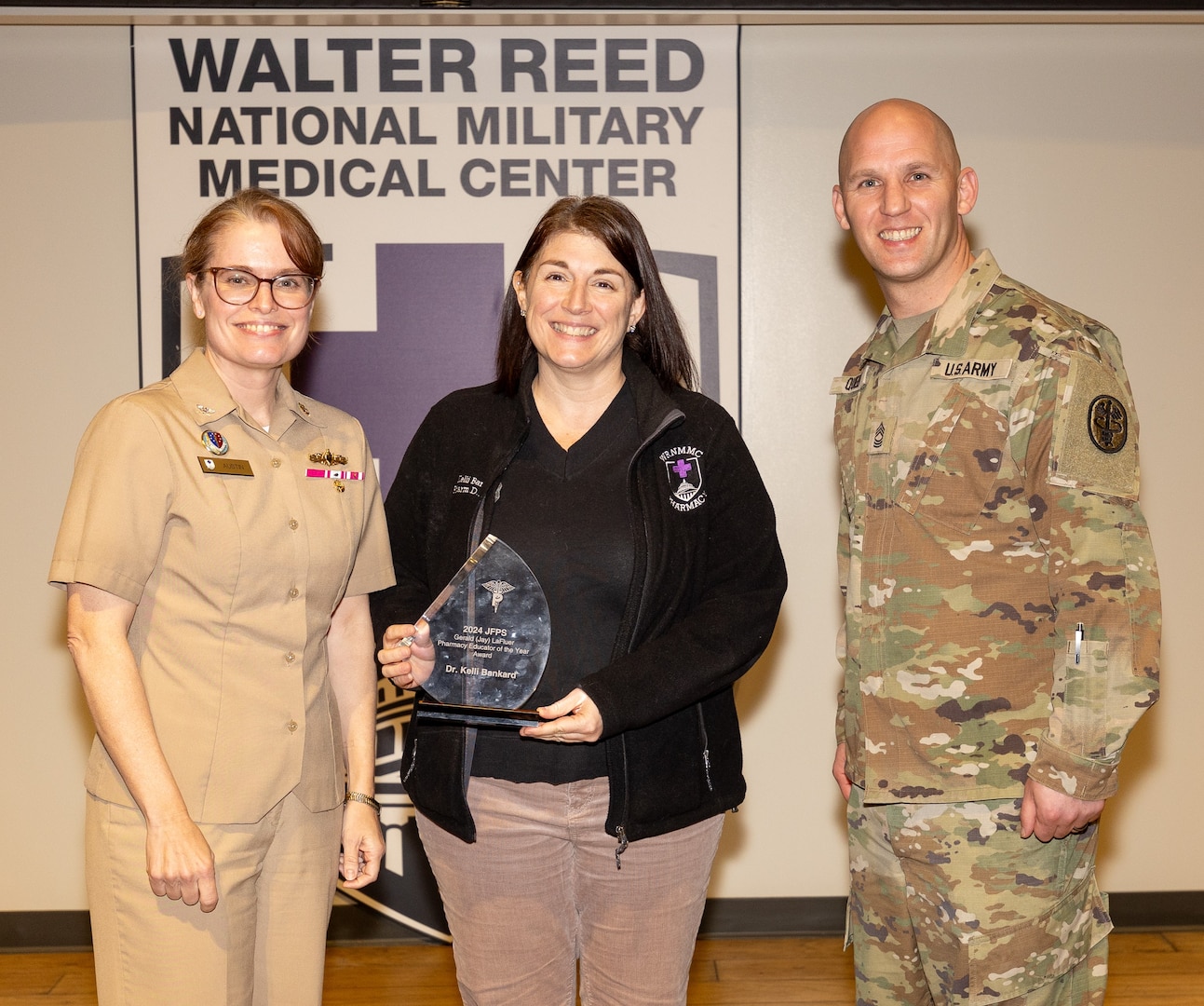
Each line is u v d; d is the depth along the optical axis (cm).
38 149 312
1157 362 322
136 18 299
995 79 316
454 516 181
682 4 298
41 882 322
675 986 178
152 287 311
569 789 171
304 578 162
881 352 196
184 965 151
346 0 295
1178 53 316
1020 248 320
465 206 315
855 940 203
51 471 317
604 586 172
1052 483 169
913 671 181
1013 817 177
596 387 182
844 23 311
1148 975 303
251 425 161
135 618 156
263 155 312
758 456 325
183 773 152
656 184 316
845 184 195
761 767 329
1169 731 327
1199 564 325
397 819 324
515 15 301
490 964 177
